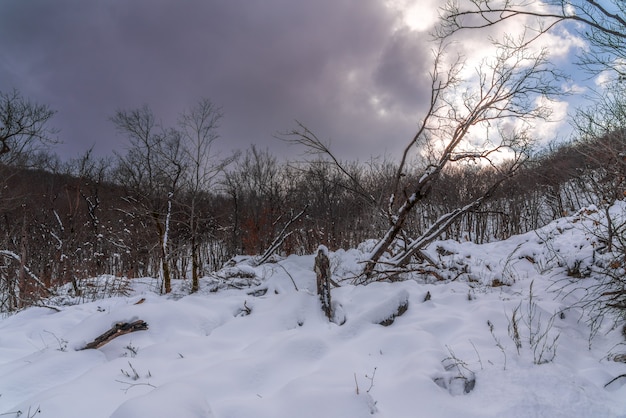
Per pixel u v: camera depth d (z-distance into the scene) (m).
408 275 10.30
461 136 9.26
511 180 20.44
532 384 3.75
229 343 5.44
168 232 13.69
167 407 2.86
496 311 5.67
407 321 5.87
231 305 7.09
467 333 5.14
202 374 4.04
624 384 3.83
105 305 8.58
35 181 21.08
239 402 3.53
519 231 25.05
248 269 11.40
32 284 12.52
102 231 20.50
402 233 10.09
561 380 3.75
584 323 5.57
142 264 19.78
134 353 5.27
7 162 16.05
